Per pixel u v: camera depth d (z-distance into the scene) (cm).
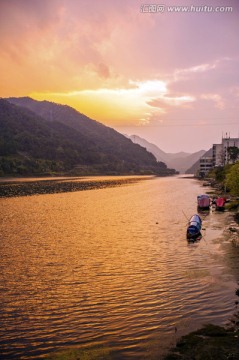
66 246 4397
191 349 1842
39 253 4044
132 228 5666
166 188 16050
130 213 7550
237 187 8525
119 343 1983
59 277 3169
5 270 3391
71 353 1891
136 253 4000
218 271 3241
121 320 2275
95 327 2191
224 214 7056
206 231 5256
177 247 4269
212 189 14800
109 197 11538
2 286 2948
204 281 2961
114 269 3384
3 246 4400
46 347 1972
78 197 11475
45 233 5269
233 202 8431
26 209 8231
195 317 2270
